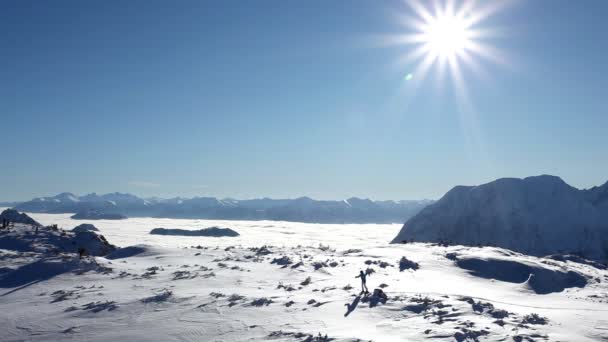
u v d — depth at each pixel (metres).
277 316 20.14
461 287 30.03
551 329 18.50
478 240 161.50
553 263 44.59
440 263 40.09
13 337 18.92
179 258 42.12
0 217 102.62
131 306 22.97
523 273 37.84
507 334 16.88
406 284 29.16
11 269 35.16
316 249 53.09
